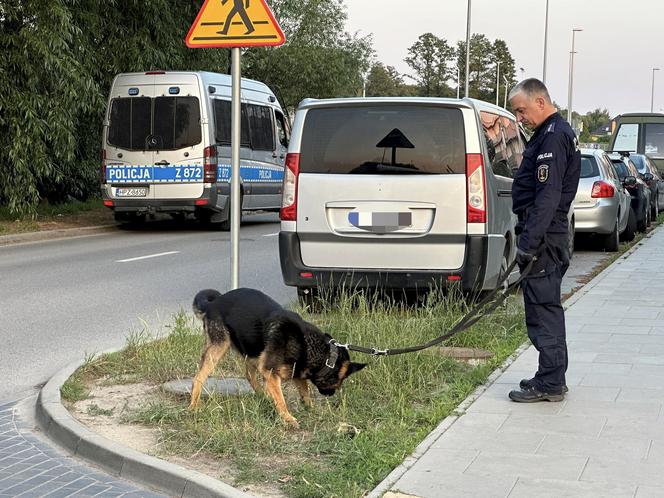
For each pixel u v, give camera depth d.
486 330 8.05
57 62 17.53
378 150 8.83
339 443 5.18
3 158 18.36
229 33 7.31
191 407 5.79
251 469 4.81
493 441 5.19
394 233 8.77
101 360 7.12
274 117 22.16
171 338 7.54
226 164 19.62
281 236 9.02
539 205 5.81
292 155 8.99
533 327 6.07
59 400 6.01
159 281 12.09
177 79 18.75
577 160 5.93
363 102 8.86
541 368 6.02
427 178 8.71
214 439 5.21
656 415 5.71
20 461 5.20
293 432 5.49
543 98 5.89
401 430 5.37
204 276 12.59
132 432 5.50
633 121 36.53
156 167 18.81
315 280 8.94
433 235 8.70
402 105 8.80
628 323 8.91
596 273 13.56
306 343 5.64
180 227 20.84
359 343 7.07
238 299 5.79
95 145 23.23
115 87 18.97
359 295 8.55
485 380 6.62
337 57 38.69
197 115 18.70
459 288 8.69
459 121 8.74
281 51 37.91
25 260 14.29
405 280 8.78
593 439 5.22
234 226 7.38
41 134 17.98
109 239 17.89
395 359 6.64
